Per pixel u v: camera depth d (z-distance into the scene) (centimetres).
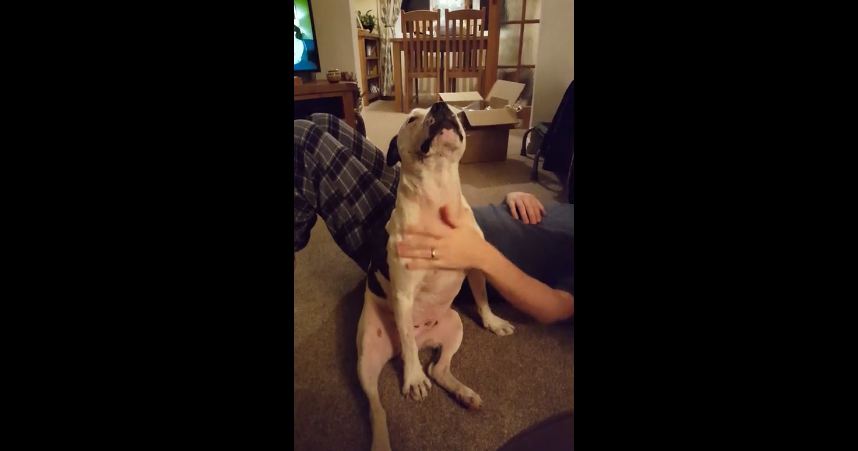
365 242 83
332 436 65
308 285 90
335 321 81
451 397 68
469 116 86
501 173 89
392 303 69
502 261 68
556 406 65
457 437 63
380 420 64
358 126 139
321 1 240
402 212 66
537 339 73
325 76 258
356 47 252
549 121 103
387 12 333
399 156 65
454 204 66
